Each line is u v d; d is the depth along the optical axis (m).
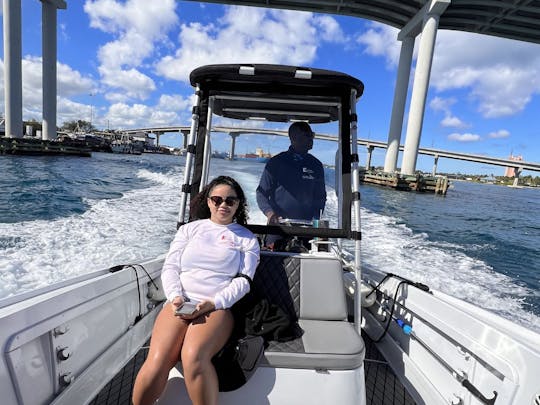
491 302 4.58
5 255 4.66
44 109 28.56
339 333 1.78
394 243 7.46
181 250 1.84
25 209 8.12
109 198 9.83
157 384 1.44
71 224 6.60
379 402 2.02
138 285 2.27
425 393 1.94
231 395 1.52
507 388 1.42
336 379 1.56
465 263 6.36
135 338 2.23
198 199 2.03
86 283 1.75
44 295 1.51
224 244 1.79
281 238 2.52
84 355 1.72
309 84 2.20
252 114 2.56
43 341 1.44
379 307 2.68
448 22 28.48
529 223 13.27
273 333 1.67
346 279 2.83
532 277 5.84
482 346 1.59
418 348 2.11
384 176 26.08
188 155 2.23
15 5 24.62
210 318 1.55
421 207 16.45
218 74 2.11
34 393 1.36
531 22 25.75
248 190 2.52
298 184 2.58
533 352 1.36
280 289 1.99
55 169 18.33
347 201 2.16
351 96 2.21
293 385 1.54
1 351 1.20
